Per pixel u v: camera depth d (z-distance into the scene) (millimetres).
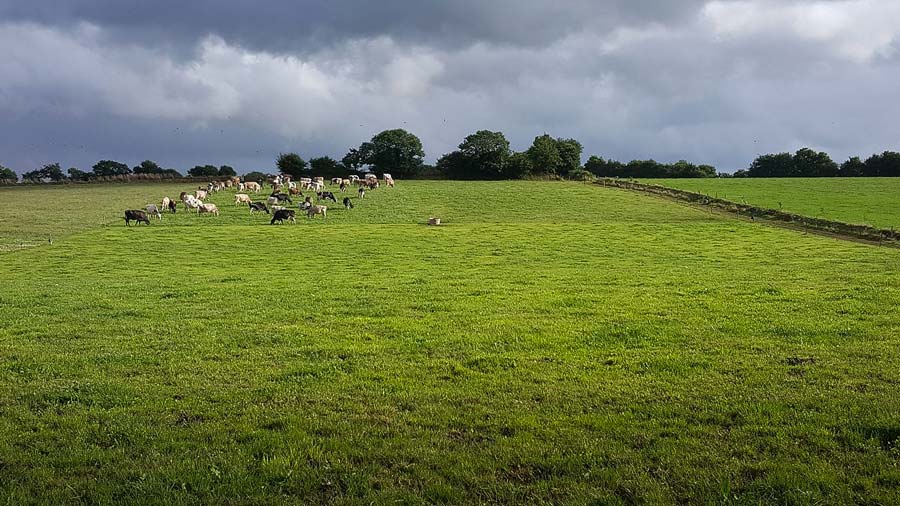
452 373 12305
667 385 11234
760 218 62000
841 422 9281
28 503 7191
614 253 39781
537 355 13539
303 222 59906
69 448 8664
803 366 12328
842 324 16156
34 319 18125
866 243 47125
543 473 7949
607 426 9312
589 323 17062
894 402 10062
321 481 7746
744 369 12227
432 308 19844
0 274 33031
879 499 7102
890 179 103250
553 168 148625
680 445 8617
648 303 20281
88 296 22844
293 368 12594
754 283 24875
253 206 67375
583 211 68750
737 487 7445
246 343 14898
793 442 8656
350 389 11234
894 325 16016
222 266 35500
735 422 9477
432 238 48375
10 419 9758
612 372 12109
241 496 7375
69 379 11914
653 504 7113
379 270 32438
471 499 7344
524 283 26234
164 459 8289
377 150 149625
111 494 7414
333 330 16391
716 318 17422
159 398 10773
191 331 16281
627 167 183500
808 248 40562
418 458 8344
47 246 45156
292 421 9656
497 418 9742
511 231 52594
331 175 140000
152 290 24453
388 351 14070
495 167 140750
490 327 16625
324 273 31281
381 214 65875
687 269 31359
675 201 77250
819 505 7016
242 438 9039
